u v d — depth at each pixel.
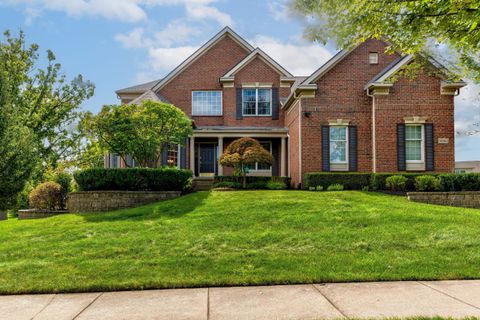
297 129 18.20
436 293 5.18
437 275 5.95
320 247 7.58
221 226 9.34
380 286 5.54
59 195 15.38
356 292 5.28
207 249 7.62
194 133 20.58
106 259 7.18
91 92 23.73
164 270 6.44
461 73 6.56
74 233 9.42
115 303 5.06
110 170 14.00
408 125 17.06
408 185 15.04
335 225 9.10
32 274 6.39
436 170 16.81
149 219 10.49
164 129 15.76
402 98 17.02
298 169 17.78
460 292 5.21
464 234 8.06
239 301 5.00
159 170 14.32
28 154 9.32
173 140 16.22
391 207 10.91
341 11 4.87
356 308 4.64
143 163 16.06
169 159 19.39
